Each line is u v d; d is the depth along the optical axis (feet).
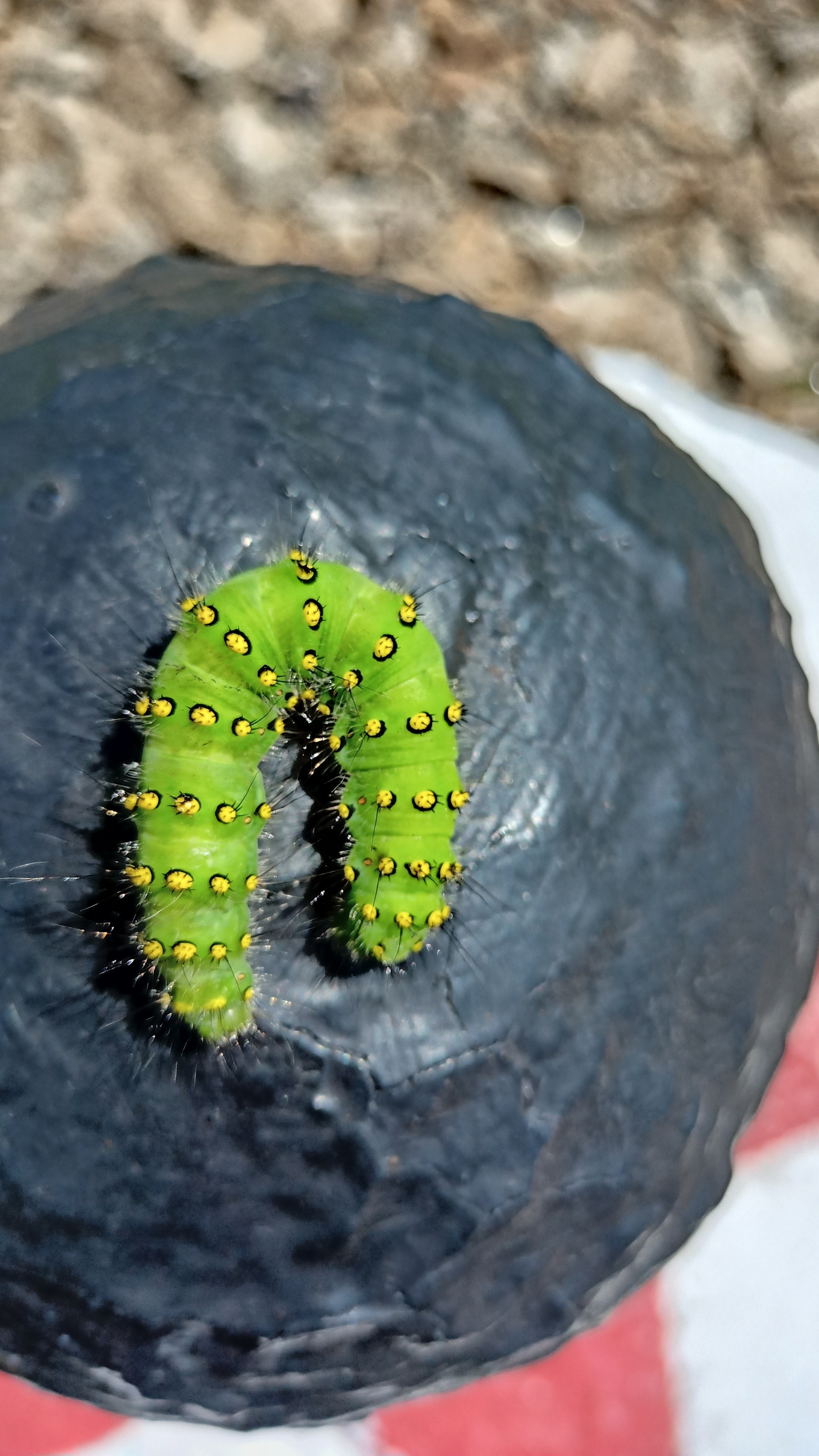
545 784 0.71
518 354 0.76
